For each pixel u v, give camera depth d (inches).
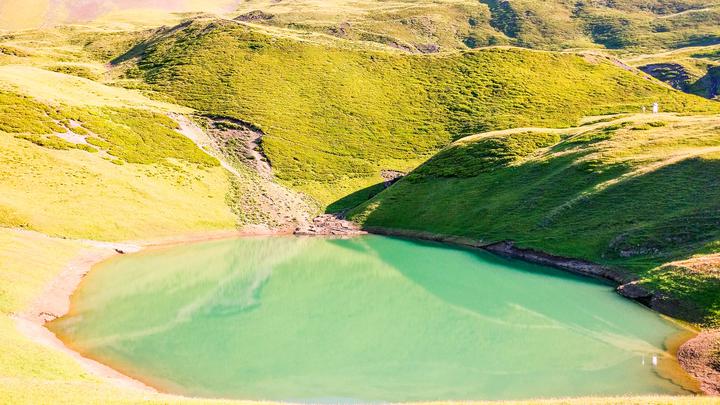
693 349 1296.8
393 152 4239.7
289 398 1118.4
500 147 3432.6
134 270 2142.0
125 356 1314.0
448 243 2694.4
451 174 3353.8
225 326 1568.7
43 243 2080.5
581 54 5762.8
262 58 5162.4
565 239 2279.8
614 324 1535.4
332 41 5866.1
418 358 1337.4
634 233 2069.4
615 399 871.1
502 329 1544.0
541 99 4825.3
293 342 1449.3
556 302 1763.0
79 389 928.3
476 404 913.5
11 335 1241.4
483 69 5290.4
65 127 3157.0
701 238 1881.2
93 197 2662.4
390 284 2060.8
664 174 2340.1
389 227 3048.7
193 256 2438.5
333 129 4399.6
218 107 4389.8
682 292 1583.4
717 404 819.4
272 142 4015.8
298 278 2156.7
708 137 2684.5
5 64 5531.5
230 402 909.2
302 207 3368.6
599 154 2802.7
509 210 2714.1
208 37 5561.0
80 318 1573.6
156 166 3201.3
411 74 5265.8
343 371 1259.2
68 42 6820.9
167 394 1064.8
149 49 5718.5
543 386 1157.7
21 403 794.2
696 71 7696.9
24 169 2652.6
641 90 5068.9
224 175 3435.0
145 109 3946.9
